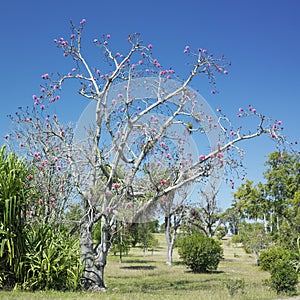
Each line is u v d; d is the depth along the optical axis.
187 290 11.02
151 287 11.84
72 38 10.70
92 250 10.02
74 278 9.01
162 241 54.16
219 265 24.08
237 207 28.00
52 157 10.61
